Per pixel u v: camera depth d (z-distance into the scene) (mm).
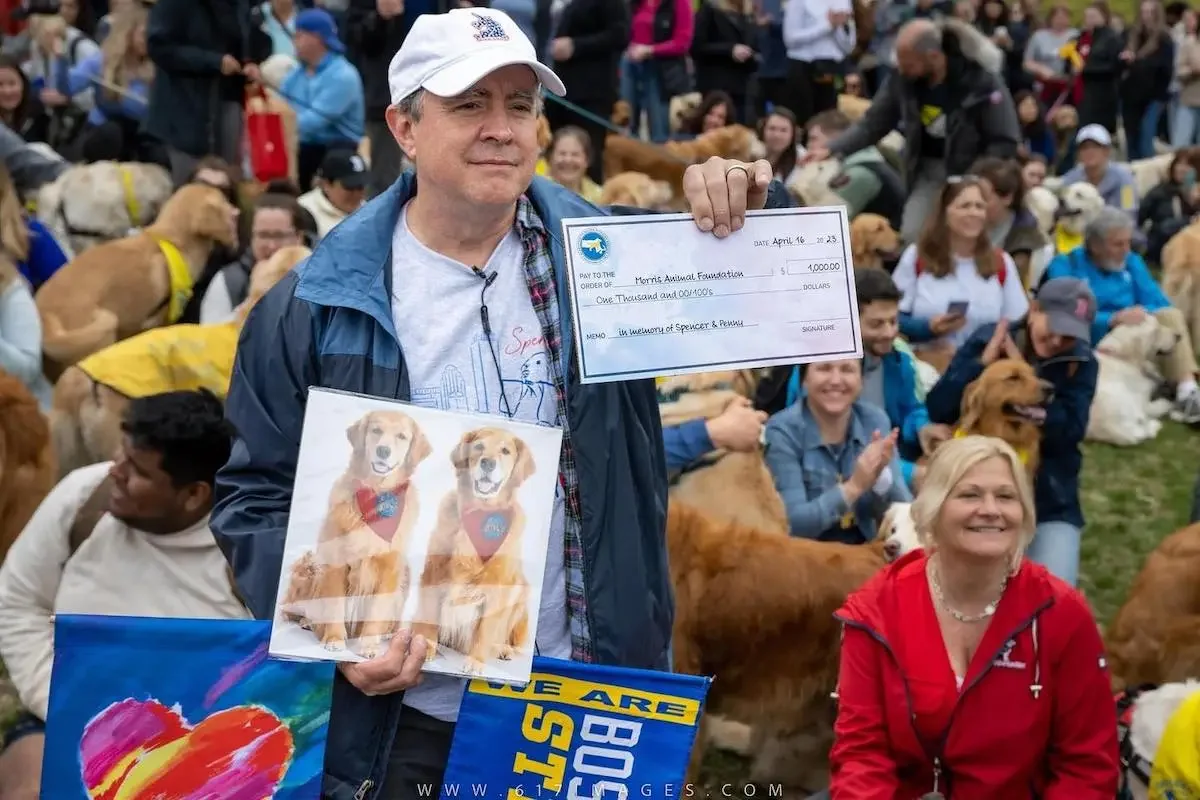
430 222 2184
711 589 3818
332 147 8781
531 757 2184
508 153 2102
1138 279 8391
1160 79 15367
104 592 3371
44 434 4461
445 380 2164
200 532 3385
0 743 3922
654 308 2135
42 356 5516
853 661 3078
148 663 2115
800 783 3973
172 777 2115
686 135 10750
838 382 4480
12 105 8266
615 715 2182
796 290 2168
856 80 12578
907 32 8219
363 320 2139
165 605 3373
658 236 2141
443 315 2174
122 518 3324
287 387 2148
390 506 2061
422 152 2125
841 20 12258
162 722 2119
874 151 8633
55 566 3422
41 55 9078
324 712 2137
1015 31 16094
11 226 5719
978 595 2992
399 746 2219
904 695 2998
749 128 11422
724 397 4289
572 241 2119
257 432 2158
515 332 2189
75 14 9719
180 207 6066
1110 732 3000
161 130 7762
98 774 2105
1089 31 15531
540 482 2100
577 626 2182
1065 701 2973
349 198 7457
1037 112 13477
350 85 9008
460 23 2088
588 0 9617
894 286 5398
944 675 2984
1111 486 7117
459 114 2088
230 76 7848
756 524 4117
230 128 7883
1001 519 2953
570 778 2182
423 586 2061
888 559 3969
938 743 2990
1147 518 6676
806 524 4395
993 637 2955
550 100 9695
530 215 2240
